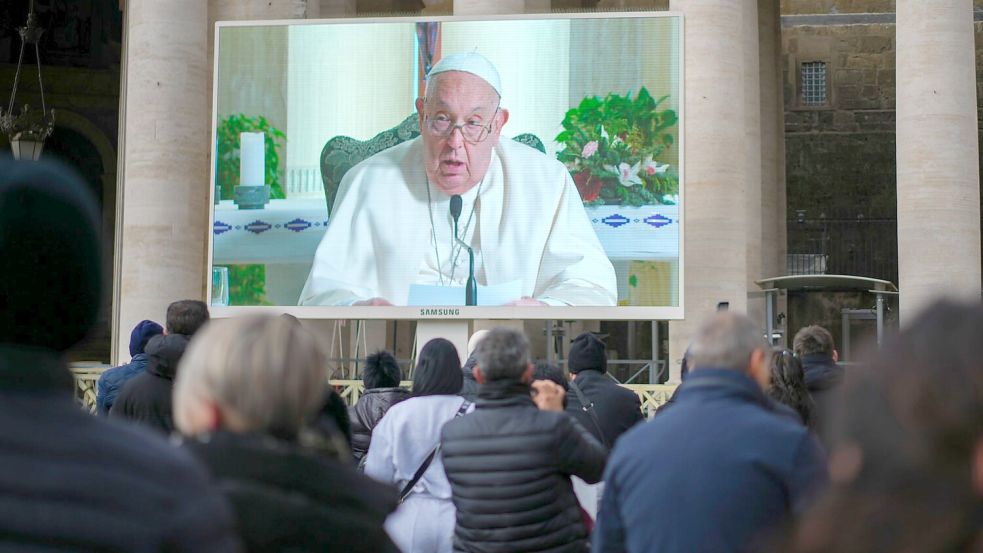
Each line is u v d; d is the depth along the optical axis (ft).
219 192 47.16
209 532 6.86
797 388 20.71
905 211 47.60
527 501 16.24
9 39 95.91
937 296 5.45
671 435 12.19
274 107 47.09
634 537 12.11
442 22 46.47
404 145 46.37
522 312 45.19
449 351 19.67
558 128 45.73
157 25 50.60
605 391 22.58
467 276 45.52
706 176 48.73
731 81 49.11
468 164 45.93
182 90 50.72
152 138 50.31
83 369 51.08
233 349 9.47
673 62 45.52
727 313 13.15
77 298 7.64
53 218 7.58
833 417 5.57
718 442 11.93
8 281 7.39
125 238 50.80
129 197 50.75
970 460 5.04
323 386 10.02
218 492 7.46
